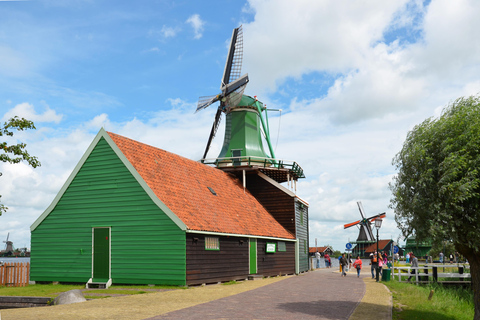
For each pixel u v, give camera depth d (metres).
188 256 21.67
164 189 23.61
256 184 37.44
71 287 21.94
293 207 36.28
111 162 23.39
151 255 21.89
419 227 14.60
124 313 12.98
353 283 25.09
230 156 40.12
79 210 23.83
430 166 14.62
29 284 24.16
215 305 14.98
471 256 14.89
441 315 15.34
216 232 23.83
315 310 14.35
